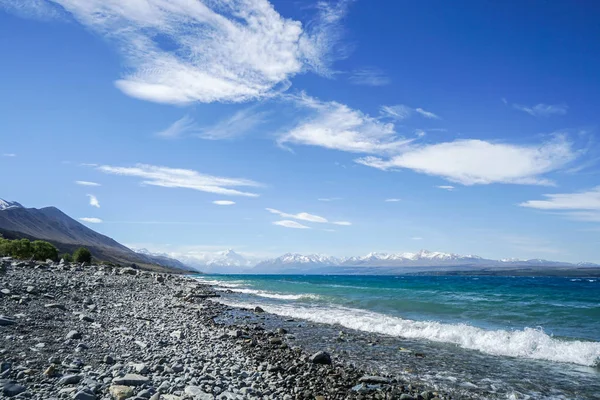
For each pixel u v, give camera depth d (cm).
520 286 7831
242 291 5656
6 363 972
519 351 1873
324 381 1313
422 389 1305
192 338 1788
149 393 955
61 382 923
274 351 1723
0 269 2891
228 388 1098
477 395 1262
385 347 1947
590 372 1552
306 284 8200
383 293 5069
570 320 2703
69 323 1591
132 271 6494
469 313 3053
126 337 1526
